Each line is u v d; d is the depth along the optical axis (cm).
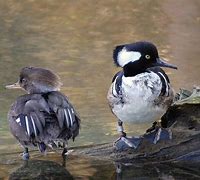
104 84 1586
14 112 1101
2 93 1519
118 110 1081
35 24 2177
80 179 1077
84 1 2444
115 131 1302
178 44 1958
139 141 1145
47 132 1062
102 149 1172
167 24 2183
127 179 1077
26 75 1164
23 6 2372
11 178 1085
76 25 2177
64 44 1953
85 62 1773
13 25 2148
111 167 1118
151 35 2061
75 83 1591
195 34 2056
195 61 1777
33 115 1068
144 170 1105
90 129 1312
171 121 1156
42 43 1967
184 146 1122
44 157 1168
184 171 1103
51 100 1086
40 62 1772
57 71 1691
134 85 1055
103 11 2338
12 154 1192
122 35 2066
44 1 2439
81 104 1450
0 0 2439
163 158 1125
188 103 1147
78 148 1199
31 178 1084
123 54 1084
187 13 2308
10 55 1831
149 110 1064
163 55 1845
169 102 1076
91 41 2000
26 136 1082
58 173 1097
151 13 2317
